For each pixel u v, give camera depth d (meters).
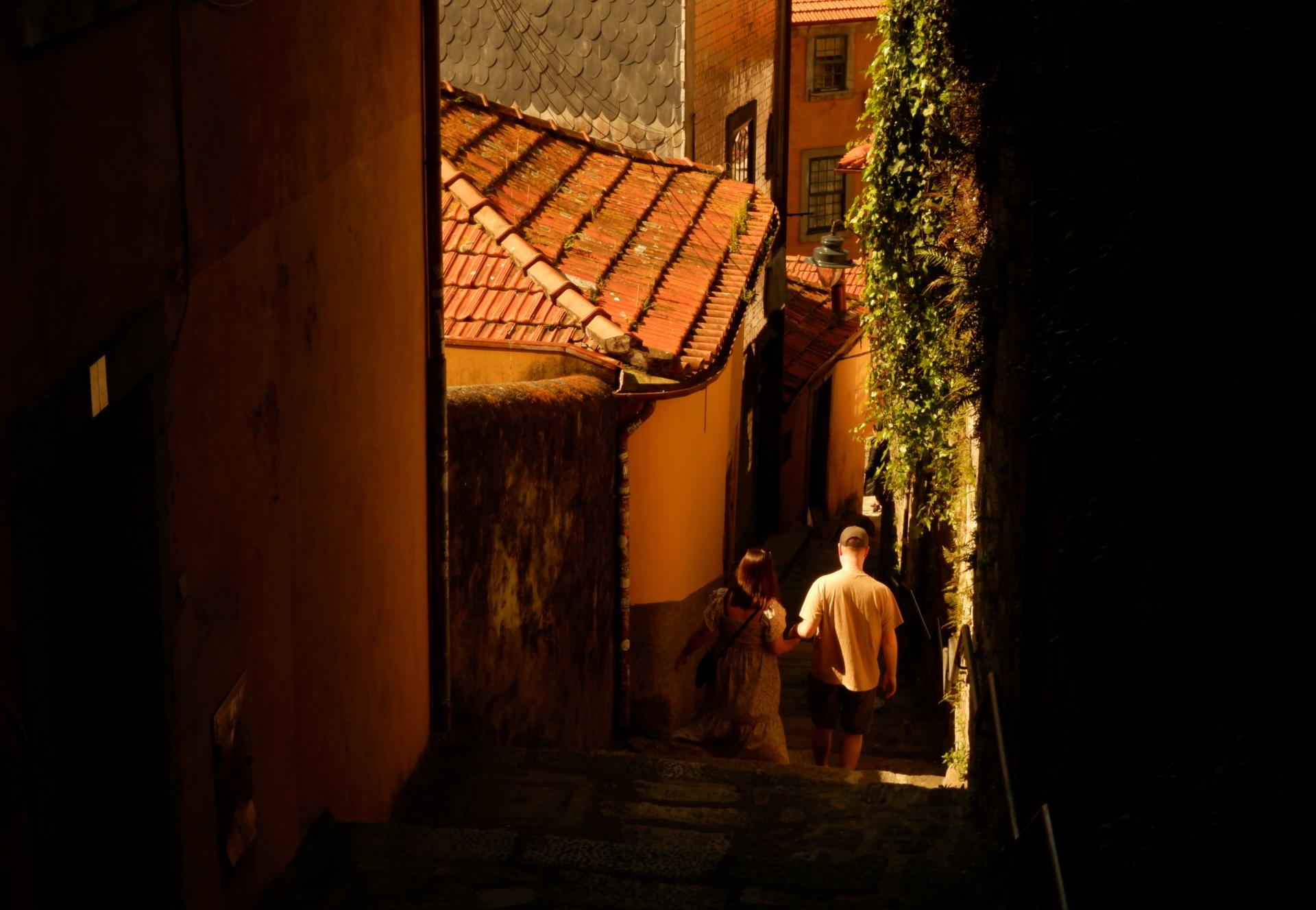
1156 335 2.73
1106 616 3.09
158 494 3.18
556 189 11.71
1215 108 2.38
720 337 10.07
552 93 14.66
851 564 8.71
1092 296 3.30
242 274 3.85
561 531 8.40
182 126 3.36
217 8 3.62
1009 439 5.14
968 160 6.51
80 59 2.76
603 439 9.09
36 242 2.54
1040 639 4.30
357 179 5.22
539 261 9.73
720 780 6.15
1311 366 1.87
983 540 5.85
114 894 3.33
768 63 17.86
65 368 2.66
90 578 3.20
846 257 17.67
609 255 10.70
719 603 8.81
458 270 9.73
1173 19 2.67
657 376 9.24
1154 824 2.48
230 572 3.78
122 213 2.97
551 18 14.48
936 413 7.87
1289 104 2.05
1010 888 4.40
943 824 5.64
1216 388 2.34
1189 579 2.43
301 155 4.45
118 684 3.23
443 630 6.60
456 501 6.83
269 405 4.12
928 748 10.70
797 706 12.19
